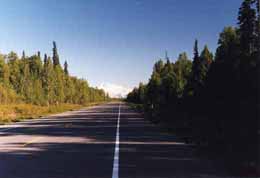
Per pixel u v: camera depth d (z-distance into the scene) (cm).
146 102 6262
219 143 1798
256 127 1557
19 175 1301
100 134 2892
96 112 7675
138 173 1334
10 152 1908
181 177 1262
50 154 1836
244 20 1791
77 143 2300
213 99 2003
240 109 1662
